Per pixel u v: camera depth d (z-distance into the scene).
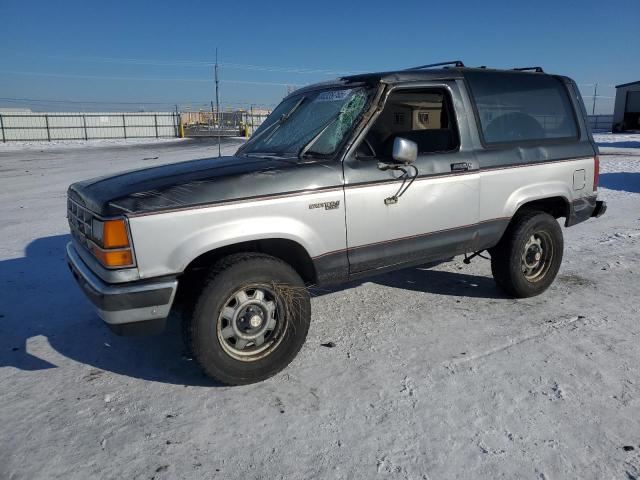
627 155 21.39
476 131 4.25
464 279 5.37
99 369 3.68
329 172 3.55
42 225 8.51
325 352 3.82
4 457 2.74
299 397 3.25
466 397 3.18
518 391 3.23
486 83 4.39
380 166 3.73
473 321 4.30
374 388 3.31
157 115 47.56
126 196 3.08
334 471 2.58
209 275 3.22
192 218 3.12
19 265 6.12
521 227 4.52
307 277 3.76
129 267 3.03
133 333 3.12
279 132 4.28
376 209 3.75
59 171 18.17
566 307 4.56
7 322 4.48
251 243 3.56
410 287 5.16
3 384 3.48
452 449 2.71
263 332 3.42
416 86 3.95
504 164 4.38
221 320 3.29
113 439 2.88
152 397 3.30
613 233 7.28
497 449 2.70
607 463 2.57
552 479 2.47
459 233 4.22
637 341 3.87
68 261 3.77
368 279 5.42
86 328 4.36
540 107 4.77
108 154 26.75
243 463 2.66
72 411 3.16
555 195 4.76
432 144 4.05
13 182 14.97
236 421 3.02
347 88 4.05
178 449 2.78
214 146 32.81
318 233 3.54
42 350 3.97
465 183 4.15
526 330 4.10
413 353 3.77
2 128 40.78
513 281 4.61
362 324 4.30
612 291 4.95
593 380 3.33
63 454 2.75
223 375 3.31
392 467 2.59
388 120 3.91
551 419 2.93
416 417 2.99
